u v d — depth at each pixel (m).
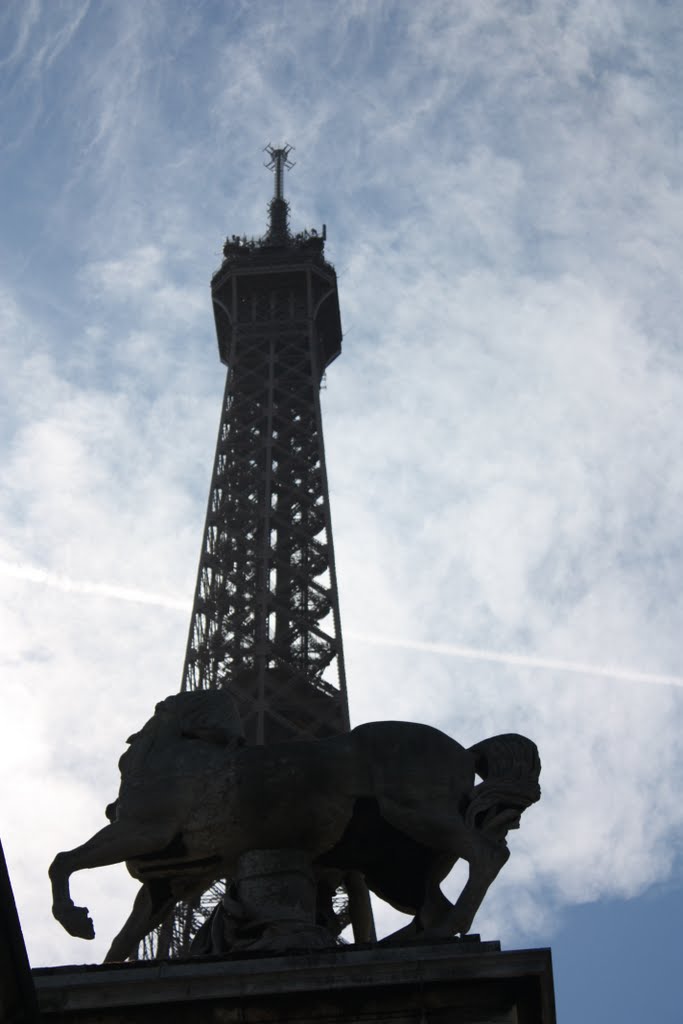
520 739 38.97
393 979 32.06
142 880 38.38
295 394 192.25
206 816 37.62
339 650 159.00
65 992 32.12
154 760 38.50
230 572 167.88
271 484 178.25
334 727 150.88
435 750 38.38
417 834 37.28
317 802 37.75
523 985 32.00
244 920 36.88
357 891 39.44
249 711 147.12
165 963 33.81
